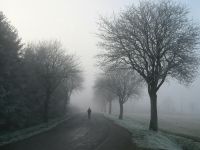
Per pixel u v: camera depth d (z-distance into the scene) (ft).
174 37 96.07
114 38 102.17
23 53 124.06
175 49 94.27
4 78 95.76
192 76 98.68
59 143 63.26
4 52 93.35
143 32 97.30
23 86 111.14
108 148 56.59
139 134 83.51
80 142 65.46
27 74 123.34
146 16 99.50
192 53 96.94
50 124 129.59
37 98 145.89
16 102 101.55
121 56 102.47
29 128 103.91
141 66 102.27
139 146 59.52
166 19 97.19
